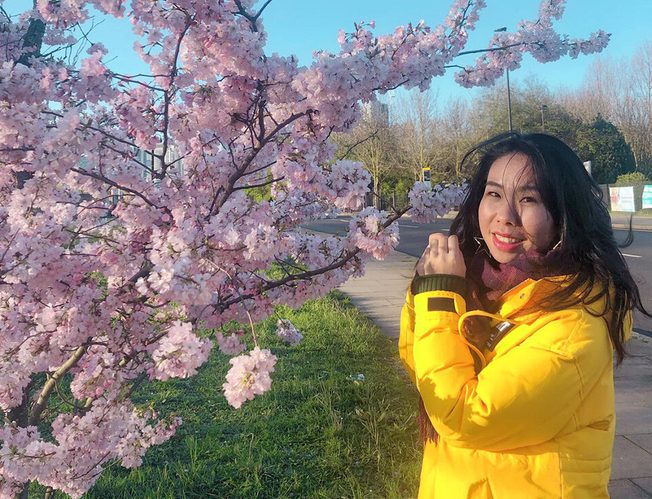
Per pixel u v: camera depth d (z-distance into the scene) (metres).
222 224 1.60
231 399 1.30
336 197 1.88
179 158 2.06
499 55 2.63
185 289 1.34
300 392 4.29
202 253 1.48
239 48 1.78
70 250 1.94
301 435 3.52
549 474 1.06
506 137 1.34
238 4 1.98
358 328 6.36
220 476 3.04
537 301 1.13
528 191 1.18
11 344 1.73
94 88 1.82
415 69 2.05
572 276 1.14
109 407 1.80
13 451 1.63
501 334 1.14
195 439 3.52
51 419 3.71
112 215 2.10
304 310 7.41
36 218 1.72
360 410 3.78
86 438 1.74
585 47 2.62
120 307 1.84
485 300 1.26
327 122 1.83
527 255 1.20
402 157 38.34
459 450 1.16
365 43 1.98
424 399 1.14
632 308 1.20
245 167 1.98
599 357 1.07
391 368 4.99
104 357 1.78
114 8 1.81
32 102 1.60
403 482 2.92
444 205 1.72
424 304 1.20
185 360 1.31
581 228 1.16
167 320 1.93
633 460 3.17
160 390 4.48
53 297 1.79
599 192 1.26
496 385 1.04
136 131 1.98
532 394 1.02
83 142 1.53
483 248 1.38
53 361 1.76
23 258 1.63
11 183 2.06
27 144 1.58
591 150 40.28
